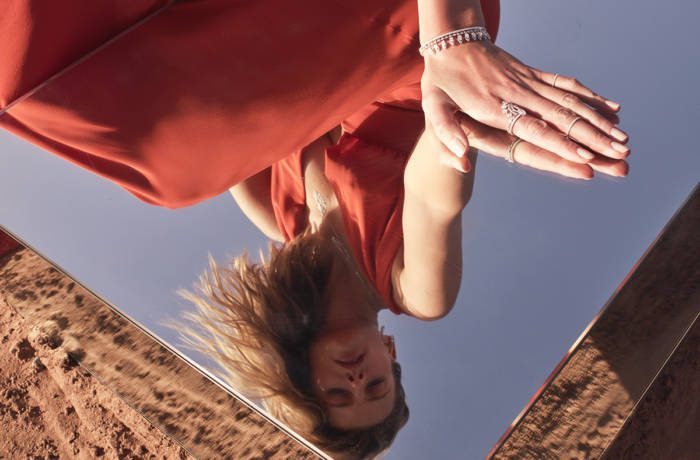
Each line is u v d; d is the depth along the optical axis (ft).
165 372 4.00
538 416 3.07
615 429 2.98
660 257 3.14
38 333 4.39
